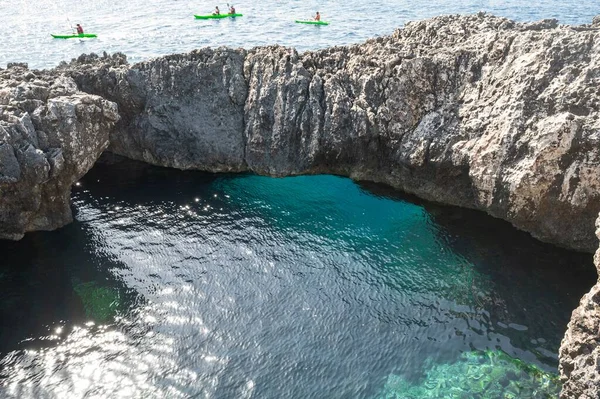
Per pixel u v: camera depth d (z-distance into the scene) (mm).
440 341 17453
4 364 16531
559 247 21547
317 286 20062
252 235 23094
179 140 28422
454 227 23234
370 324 18219
